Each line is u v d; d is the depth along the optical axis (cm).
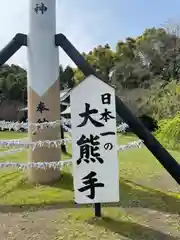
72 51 580
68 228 380
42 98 597
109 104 382
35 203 482
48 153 595
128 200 496
